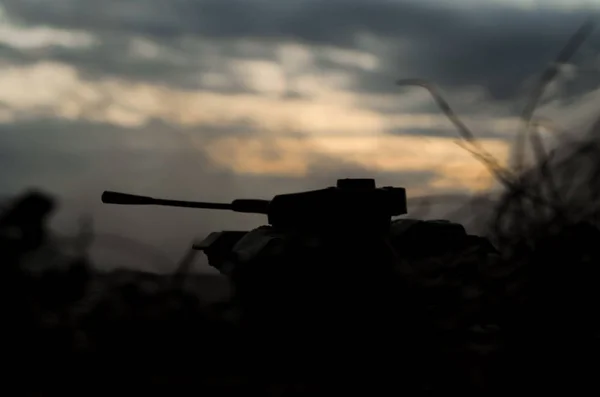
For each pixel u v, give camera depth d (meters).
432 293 4.93
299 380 4.64
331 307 5.50
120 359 4.06
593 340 4.29
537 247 4.17
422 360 4.73
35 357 3.91
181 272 4.06
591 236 4.05
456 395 4.50
